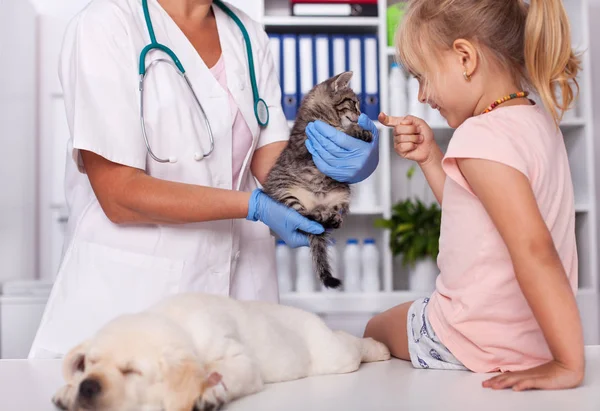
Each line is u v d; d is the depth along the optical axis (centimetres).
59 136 313
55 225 313
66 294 137
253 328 90
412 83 287
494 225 98
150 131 138
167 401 71
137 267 137
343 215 137
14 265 292
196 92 147
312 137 133
